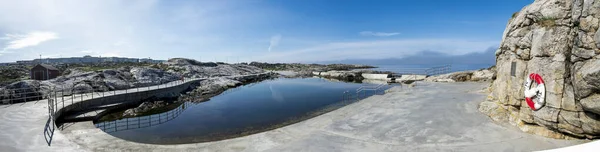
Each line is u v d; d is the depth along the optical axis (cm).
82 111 1688
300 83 4194
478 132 832
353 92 2684
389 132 878
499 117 941
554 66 708
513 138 767
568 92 678
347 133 883
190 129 1352
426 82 2466
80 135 1064
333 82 4234
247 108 1948
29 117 1269
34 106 1562
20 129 1055
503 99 964
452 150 716
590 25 612
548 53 727
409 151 725
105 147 901
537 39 764
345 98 2280
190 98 2527
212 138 1178
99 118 1656
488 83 2056
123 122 1564
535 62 770
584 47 623
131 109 1911
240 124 1438
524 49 840
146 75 3425
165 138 1191
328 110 1758
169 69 5106
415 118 1027
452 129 875
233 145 853
